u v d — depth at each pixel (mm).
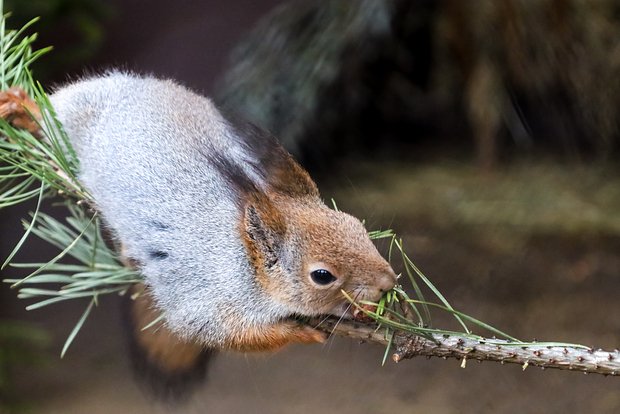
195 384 2639
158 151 2592
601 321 3004
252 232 2580
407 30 3674
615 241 3352
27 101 2613
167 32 3557
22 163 2588
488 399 2895
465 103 3926
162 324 2598
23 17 3135
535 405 2881
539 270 3268
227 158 2594
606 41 3604
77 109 2615
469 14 3592
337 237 2578
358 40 3488
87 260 2594
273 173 2600
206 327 2582
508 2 3529
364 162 3982
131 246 2588
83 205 2619
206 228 2582
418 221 3463
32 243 3648
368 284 2570
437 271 3277
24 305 3574
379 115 4047
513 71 3701
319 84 3461
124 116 2604
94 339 3420
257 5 3613
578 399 2881
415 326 2537
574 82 3674
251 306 2582
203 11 3604
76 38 3381
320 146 3787
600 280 3199
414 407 2895
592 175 3852
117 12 3422
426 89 3918
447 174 3869
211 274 2580
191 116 2605
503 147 4066
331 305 2580
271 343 2582
